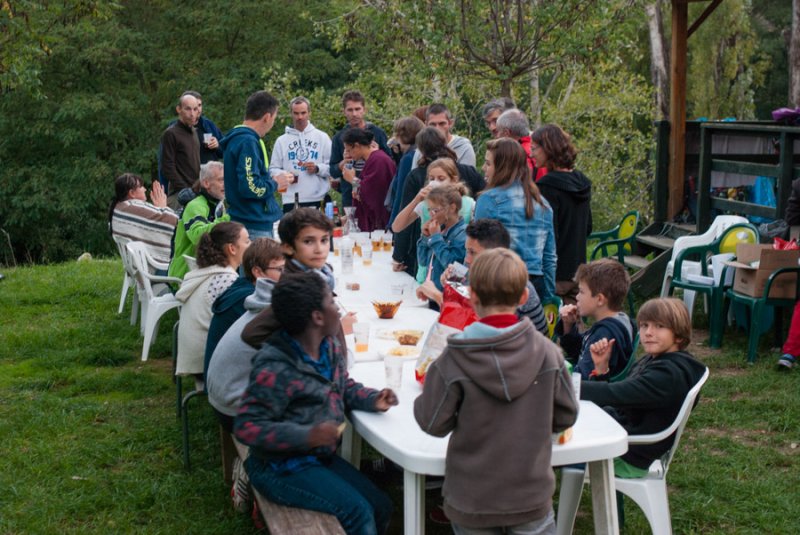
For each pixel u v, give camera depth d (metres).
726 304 6.89
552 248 4.71
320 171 7.90
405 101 15.74
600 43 10.69
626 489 3.38
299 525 2.97
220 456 4.69
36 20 12.09
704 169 8.24
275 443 2.91
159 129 21.12
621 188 17.23
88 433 5.06
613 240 8.48
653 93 18.38
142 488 4.30
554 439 2.92
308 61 22.19
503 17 10.81
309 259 3.81
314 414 2.98
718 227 7.24
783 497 4.07
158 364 6.48
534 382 2.60
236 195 5.91
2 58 11.47
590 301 3.76
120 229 7.16
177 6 21.70
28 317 7.92
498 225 3.83
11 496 4.23
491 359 2.53
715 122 8.83
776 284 5.98
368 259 5.79
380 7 11.78
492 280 2.59
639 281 7.93
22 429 5.11
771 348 6.30
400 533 3.86
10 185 20.12
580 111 16.16
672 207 9.12
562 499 3.37
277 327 3.30
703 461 4.51
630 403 3.36
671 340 3.41
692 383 3.38
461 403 2.61
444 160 5.02
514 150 4.56
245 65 21.50
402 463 2.87
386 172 6.84
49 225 20.92
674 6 8.91
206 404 5.52
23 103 20.27
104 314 7.93
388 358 3.35
